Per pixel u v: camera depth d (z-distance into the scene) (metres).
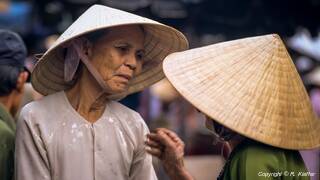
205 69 2.37
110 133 2.57
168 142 2.41
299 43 8.65
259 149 2.30
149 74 2.87
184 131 8.02
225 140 2.43
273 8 6.61
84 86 2.56
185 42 2.67
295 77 2.36
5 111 3.06
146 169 2.65
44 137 2.46
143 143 2.64
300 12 6.73
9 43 3.15
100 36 2.48
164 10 6.61
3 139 2.76
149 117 7.66
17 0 7.87
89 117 2.57
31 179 2.45
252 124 2.23
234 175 2.32
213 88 2.31
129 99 7.54
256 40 2.40
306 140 2.30
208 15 6.72
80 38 2.51
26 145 2.47
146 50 2.79
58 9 7.03
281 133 2.24
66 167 2.46
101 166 2.51
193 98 2.29
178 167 2.44
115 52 2.49
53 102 2.55
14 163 2.65
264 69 2.33
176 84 2.34
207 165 6.76
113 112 2.62
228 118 2.24
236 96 2.28
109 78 2.49
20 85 3.24
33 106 2.53
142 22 2.44
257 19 6.70
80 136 2.50
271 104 2.27
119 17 2.47
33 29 7.92
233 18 6.73
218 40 7.61
